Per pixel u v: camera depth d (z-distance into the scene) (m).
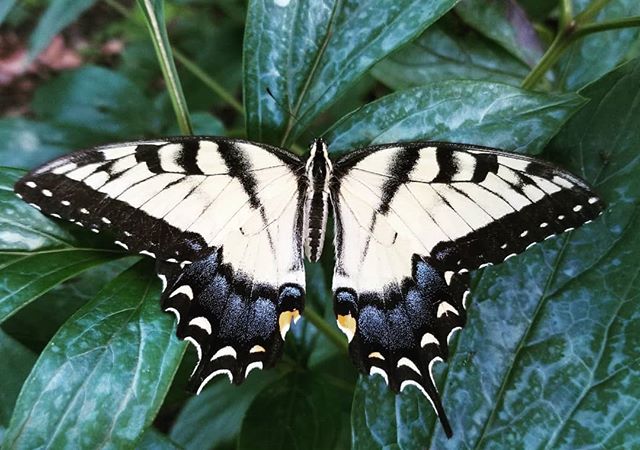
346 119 0.11
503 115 0.10
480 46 0.14
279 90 0.11
